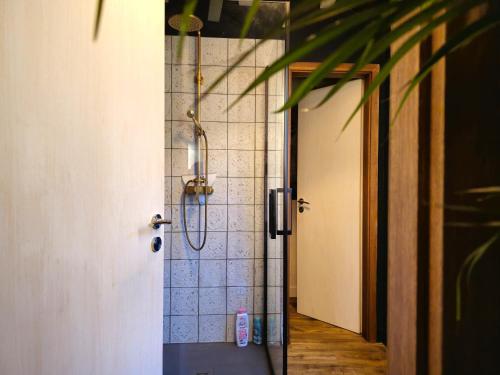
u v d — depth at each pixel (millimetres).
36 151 710
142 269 1038
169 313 1851
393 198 499
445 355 409
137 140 1007
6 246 659
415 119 441
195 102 1815
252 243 1880
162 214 1125
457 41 286
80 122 813
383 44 276
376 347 1884
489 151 375
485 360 389
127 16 950
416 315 437
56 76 749
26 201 693
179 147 1823
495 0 363
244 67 1823
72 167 795
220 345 1848
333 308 2143
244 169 1863
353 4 271
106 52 880
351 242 2045
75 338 812
